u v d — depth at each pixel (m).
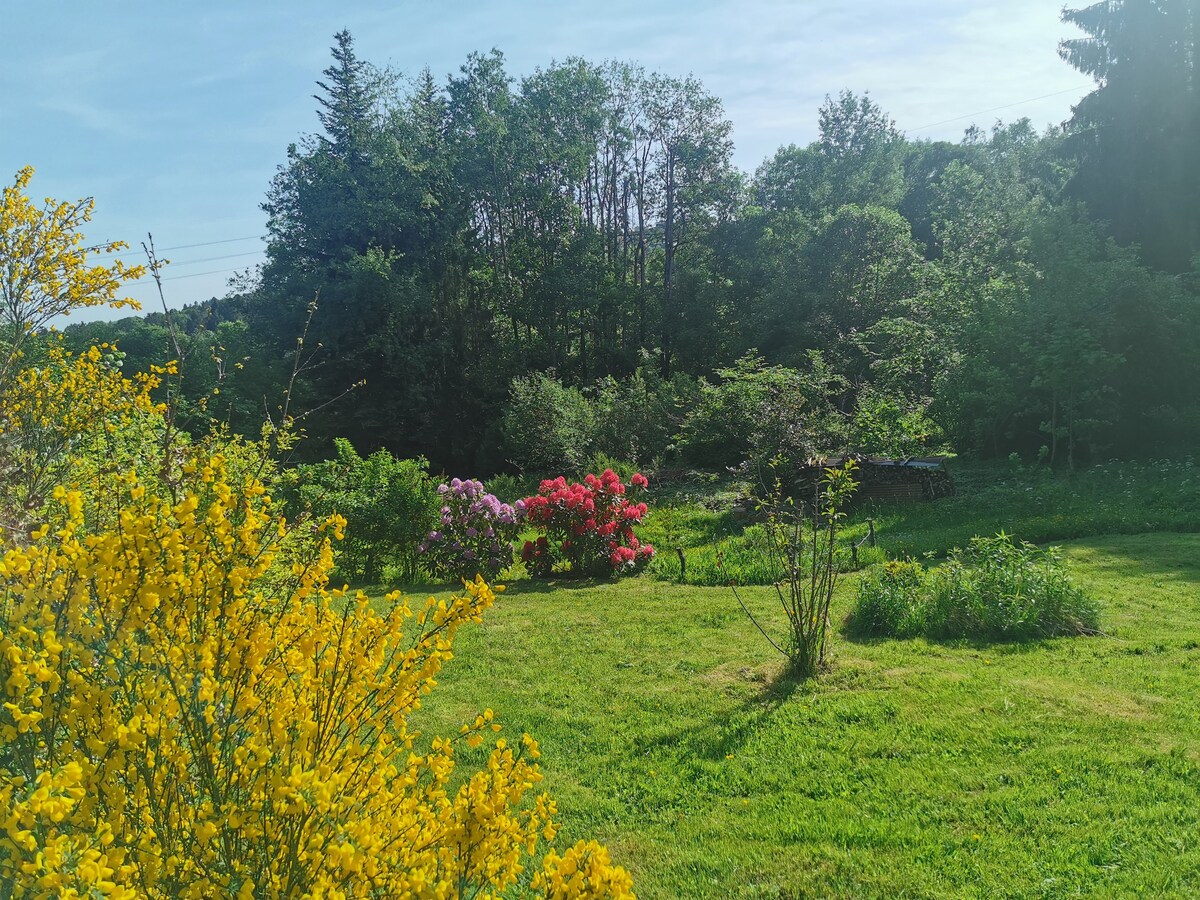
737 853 3.91
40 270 3.86
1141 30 19.80
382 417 34.03
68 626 1.92
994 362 17.86
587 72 39.69
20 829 1.71
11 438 3.65
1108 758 4.60
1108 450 16.80
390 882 2.03
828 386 23.73
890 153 41.91
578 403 24.83
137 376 4.06
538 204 38.19
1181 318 16.19
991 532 11.21
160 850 1.83
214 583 2.03
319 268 36.12
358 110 40.00
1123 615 7.54
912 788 4.45
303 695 2.24
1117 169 20.44
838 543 11.59
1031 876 3.57
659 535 14.27
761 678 6.39
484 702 6.12
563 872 2.06
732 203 41.00
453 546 11.48
